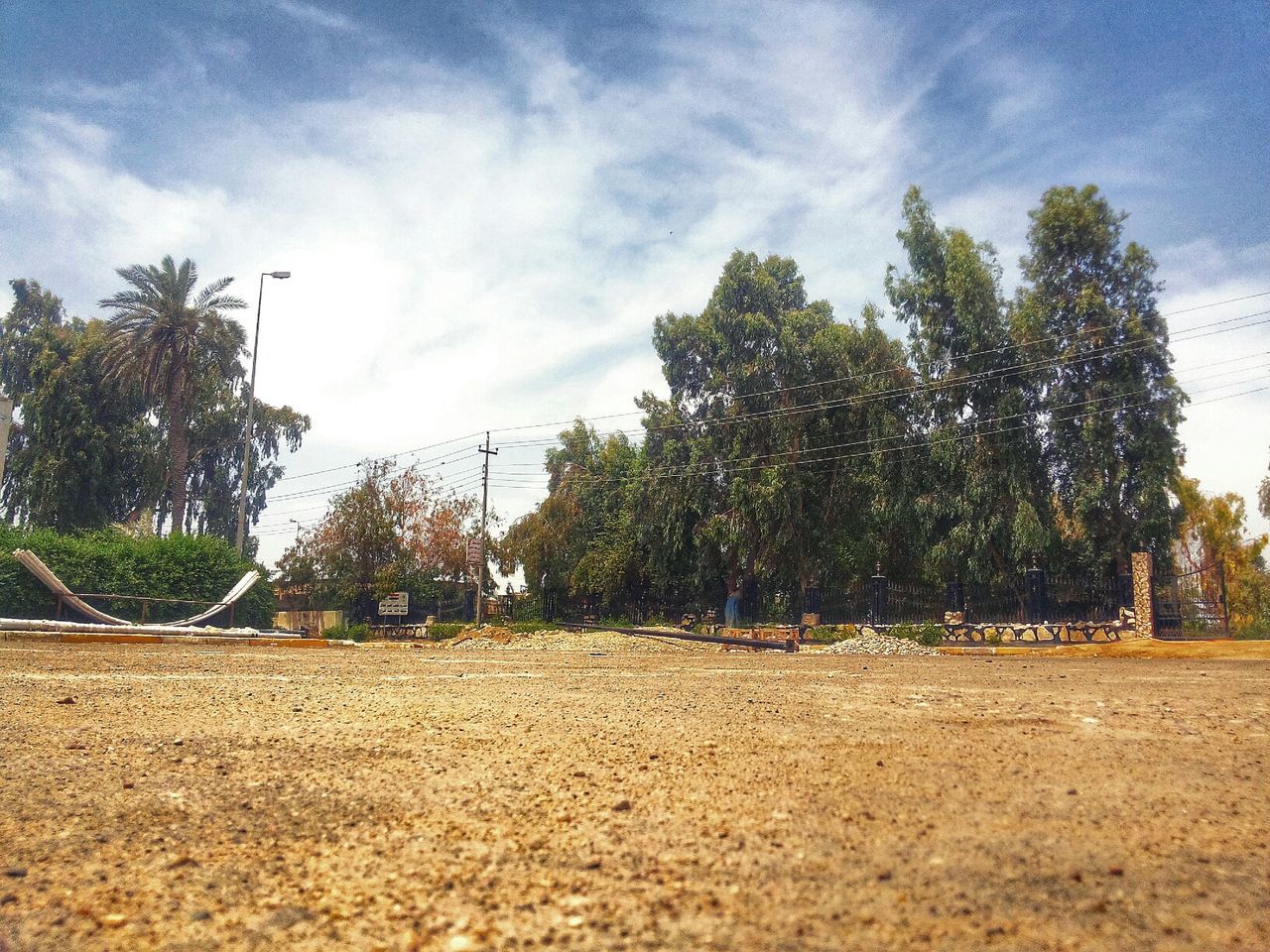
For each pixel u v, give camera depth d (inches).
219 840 132.9
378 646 1098.1
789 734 226.8
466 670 505.4
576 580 1549.0
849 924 96.5
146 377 1633.9
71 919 102.3
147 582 1189.1
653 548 1423.5
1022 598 1055.6
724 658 727.7
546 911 103.0
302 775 176.6
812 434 1277.1
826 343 1246.3
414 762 190.4
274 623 1384.1
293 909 105.0
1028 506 1051.9
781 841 127.1
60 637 794.2
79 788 165.2
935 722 252.2
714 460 1326.3
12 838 133.3
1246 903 101.1
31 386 2166.6
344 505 1722.4
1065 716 267.4
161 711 274.5
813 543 1266.0
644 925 97.8
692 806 148.3
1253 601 1235.2
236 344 1749.5
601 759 192.2
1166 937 92.2
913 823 135.3
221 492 2354.8
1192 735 226.7
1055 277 1157.1
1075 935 92.7
